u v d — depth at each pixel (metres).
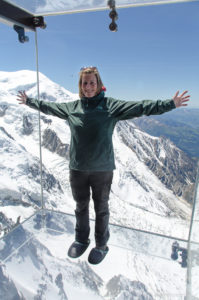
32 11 2.33
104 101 1.83
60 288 1.81
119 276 1.91
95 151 1.77
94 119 1.75
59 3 2.08
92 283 1.86
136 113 1.70
